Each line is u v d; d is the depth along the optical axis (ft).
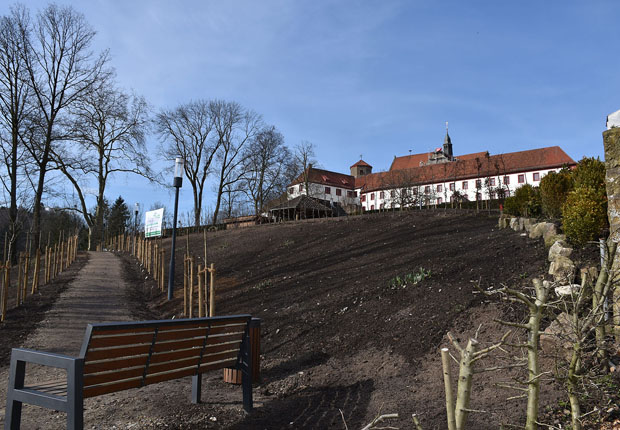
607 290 10.27
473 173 207.41
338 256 44.32
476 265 27.17
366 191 231.71
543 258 24.90
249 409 15.31
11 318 34.17
